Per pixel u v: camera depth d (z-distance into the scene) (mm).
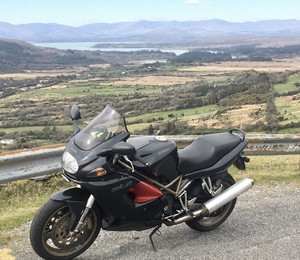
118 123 3561
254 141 7117
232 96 88000
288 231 4480
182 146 7035
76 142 3512
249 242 4176
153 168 3707
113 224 3730
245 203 5355
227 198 4246
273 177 6555
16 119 76062
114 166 3471
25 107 103250
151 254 3865
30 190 5816
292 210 5121
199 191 4195
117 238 4230
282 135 7379
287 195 5715
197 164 4098
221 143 4422
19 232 4340
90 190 3365
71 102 108000
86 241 3729
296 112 61406
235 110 70250
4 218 4734
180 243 4129
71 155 3379
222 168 4250
